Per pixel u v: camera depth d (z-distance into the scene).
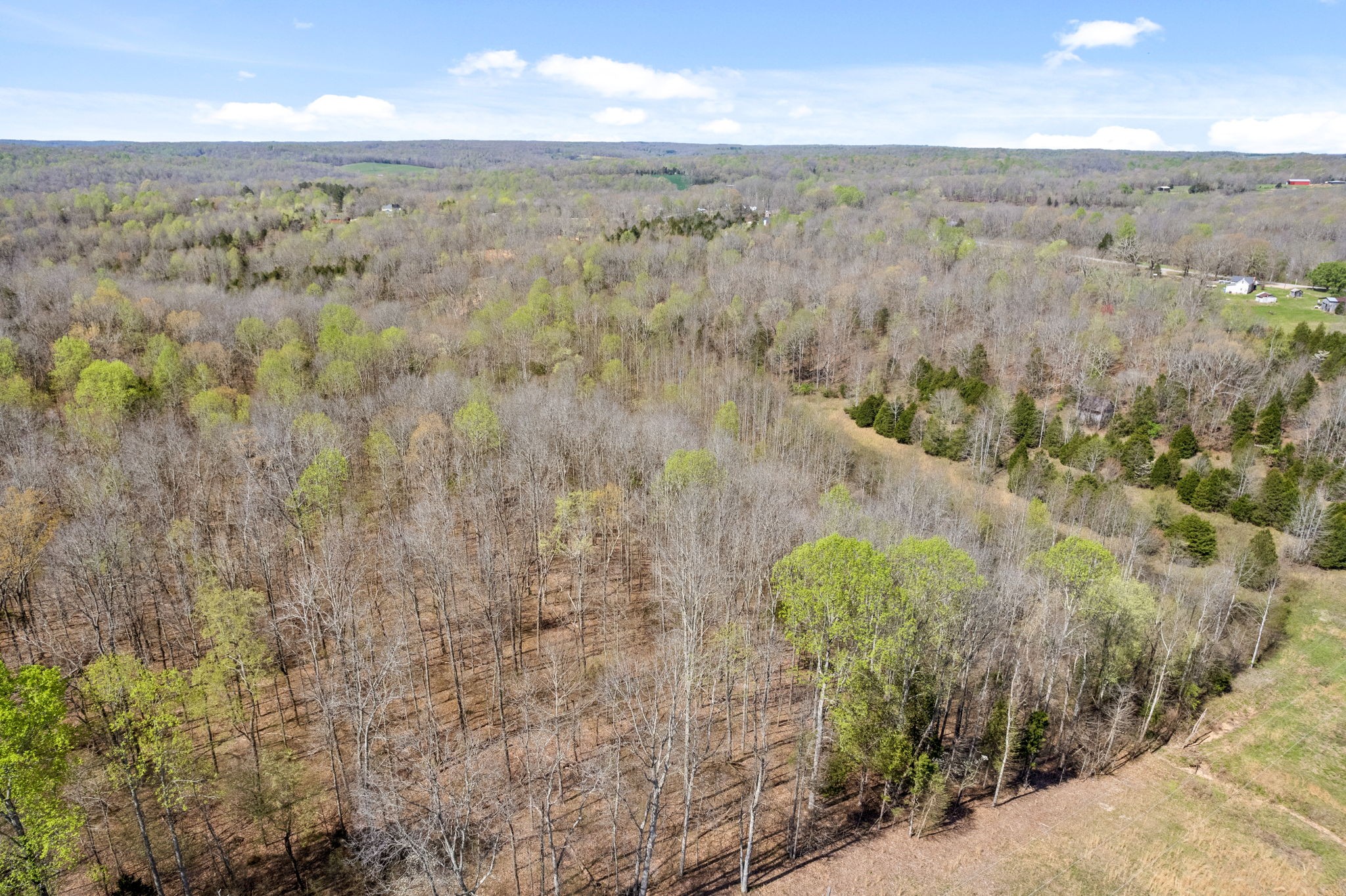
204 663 48.84
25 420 80.00
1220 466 91.44
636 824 44.62
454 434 84.00
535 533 70.12
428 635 65.75
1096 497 82.81
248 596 52.69
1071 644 59.69
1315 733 60.41
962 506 86.25
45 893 36.00
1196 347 100.62
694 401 108.25
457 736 53.97
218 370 105.12
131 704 44.91
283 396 91.19
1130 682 61.94
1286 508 79.38
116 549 55.94
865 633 45.22
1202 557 77.38
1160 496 86.88
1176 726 61.62
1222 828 50.59
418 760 50.12
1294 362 99.31
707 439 90.69
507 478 80.44
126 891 41.03
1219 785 55.12
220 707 48.94
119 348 109.31
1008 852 47.00
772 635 55.84
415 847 38.16
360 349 104.06
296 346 105.00
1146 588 60.28
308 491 65.62
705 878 44.47
